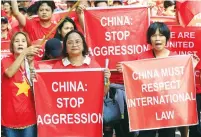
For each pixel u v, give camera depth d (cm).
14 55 1080
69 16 1402
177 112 1073
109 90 1158
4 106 1066
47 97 1049
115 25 1193
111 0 1755
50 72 1047
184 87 1073
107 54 1197
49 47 1155
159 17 1427
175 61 1072
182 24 1344
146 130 1105
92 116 1050
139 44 1195
